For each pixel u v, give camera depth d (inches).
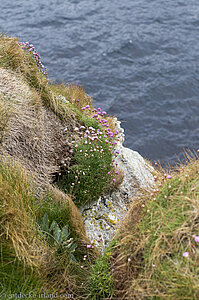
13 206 177.2
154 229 161.6
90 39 828.6
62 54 764.0
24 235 171.9
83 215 241.8
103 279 172.6
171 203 168.7
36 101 258.7
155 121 597.9
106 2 1042.1
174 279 141.9
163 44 832.3
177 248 149.5
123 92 661.9
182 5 1037.8
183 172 188.4
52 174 239.1
